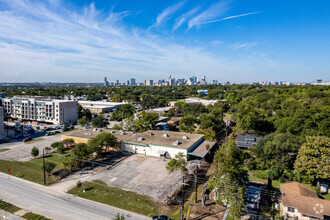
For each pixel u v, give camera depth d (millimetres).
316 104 82000
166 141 58469
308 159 41312
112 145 56625
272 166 46062
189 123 76312
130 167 49250
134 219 31438
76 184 42000
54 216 32094
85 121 92875
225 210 33719
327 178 41031
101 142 54312
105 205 35188
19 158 55625
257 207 34094
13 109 108438
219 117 84938
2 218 31672
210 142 61062
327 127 54531
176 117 109375
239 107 89438
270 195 37875
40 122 102875
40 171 48062
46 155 57938
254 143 59250
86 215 32438
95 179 43938
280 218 31906
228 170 31219
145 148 56875
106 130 73188
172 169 42625
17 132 83062
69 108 102188
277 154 46281
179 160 44625
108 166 49781
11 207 34438
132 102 171375
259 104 104250
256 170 48219
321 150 40031
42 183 42656
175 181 42812
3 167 49906
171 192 38844
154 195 37906
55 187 41188
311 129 55938
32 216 32094
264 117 79312
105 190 39594
